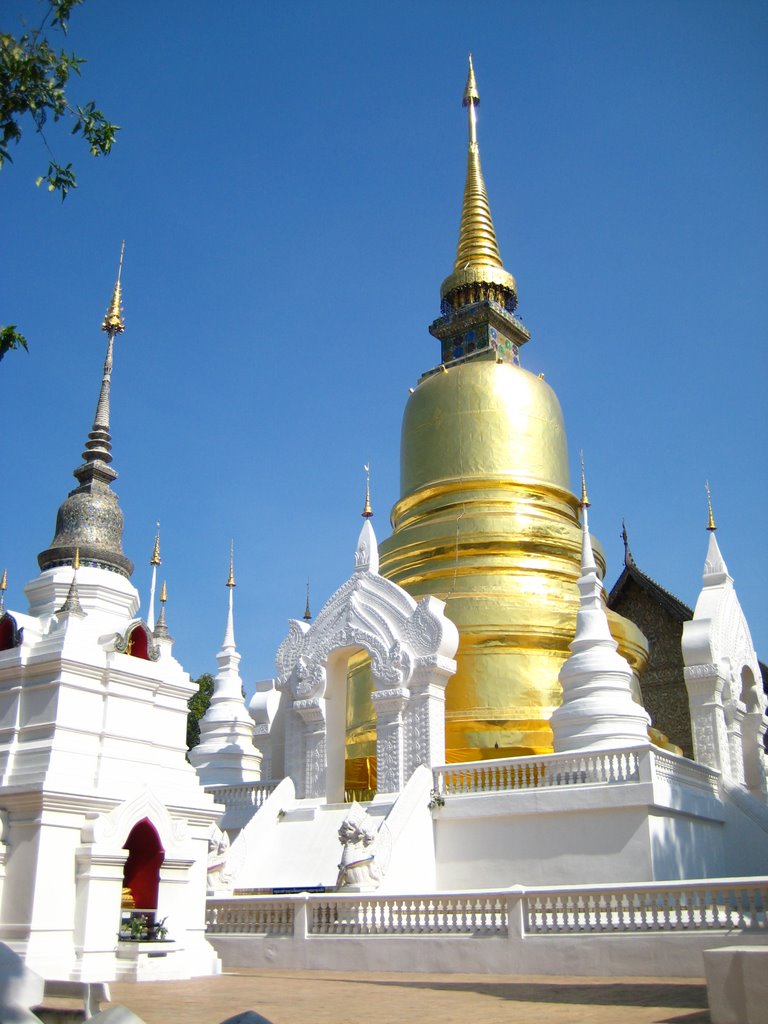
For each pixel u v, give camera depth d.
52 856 17.11
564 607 31.45
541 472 35.84
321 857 26.06
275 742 33.41
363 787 30.16
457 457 35.75
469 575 32.19
